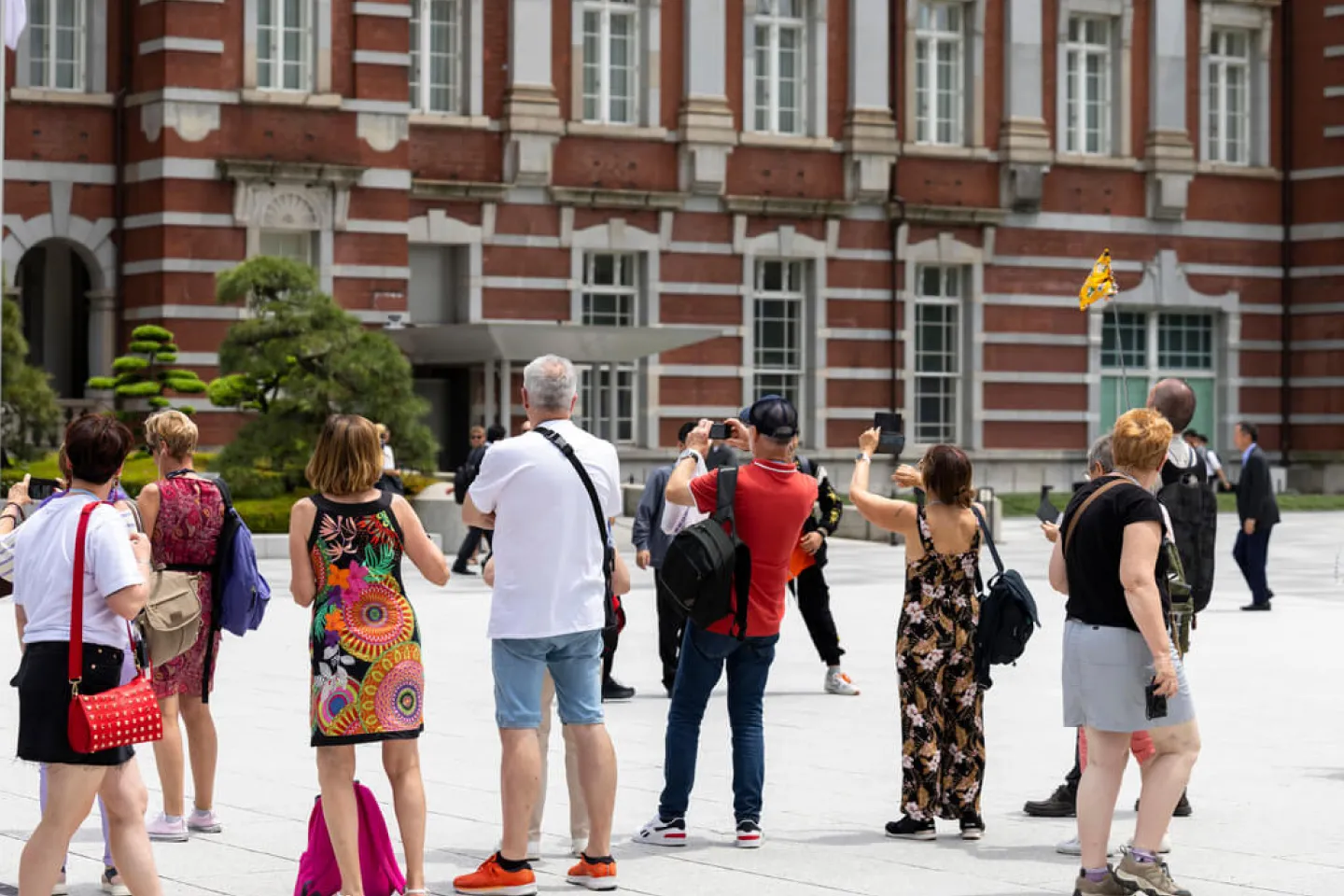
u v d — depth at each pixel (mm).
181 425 12227
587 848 11320
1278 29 56812
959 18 53094
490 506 11086
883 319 52406
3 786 14125
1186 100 55562
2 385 37312
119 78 43688
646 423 49812
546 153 47906
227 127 42812
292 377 37094
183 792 12570
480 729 16719
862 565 36406
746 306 50844
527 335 42469
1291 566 36125
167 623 11930
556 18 48344
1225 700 18672
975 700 12648
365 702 10367
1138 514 10570
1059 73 53781
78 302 47750
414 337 43688
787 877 11531
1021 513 50594
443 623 25172
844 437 52188
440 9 47594
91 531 9609
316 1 43562
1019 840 12609
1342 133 56156
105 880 11133
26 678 9625
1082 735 13125
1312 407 56969
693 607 11812
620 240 49250
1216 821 13117
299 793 13812
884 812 13422
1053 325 54344
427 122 47000
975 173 53156
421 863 10594
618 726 17078
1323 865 11820
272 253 43906
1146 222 55250
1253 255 56750
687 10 49656
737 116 50469
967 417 53562
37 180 43000
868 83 51625
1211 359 56969
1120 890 10820
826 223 51656
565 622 11023
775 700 18641
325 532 10469
